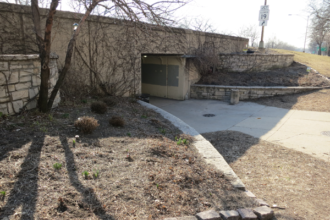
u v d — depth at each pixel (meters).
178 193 3.13
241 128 7.61
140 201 2.86
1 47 6.03
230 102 11.49
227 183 3.66
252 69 14.37
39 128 4.54
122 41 8.59
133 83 9.33
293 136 6.64
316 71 14.05
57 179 3.05
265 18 16.70
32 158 3.45
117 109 7.04
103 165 3.56
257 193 3.90
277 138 6.52
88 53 7.78
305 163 5.00
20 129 4.35
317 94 11.26
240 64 14.21
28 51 6.46
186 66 12.49
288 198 3.74
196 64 13.09
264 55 14.41
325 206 3.54
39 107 5.30
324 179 4.36
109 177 3.26
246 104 11.28
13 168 3.14
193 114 9.77
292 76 13.55
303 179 4.37
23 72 5.04
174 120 6.78
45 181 2.98
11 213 2.39
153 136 5.14
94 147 4.13
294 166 4.88
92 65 7.91
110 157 3.84
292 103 10.64
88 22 7.62
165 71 13.12
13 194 2.67
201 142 5.28
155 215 2.67
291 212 3.35
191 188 3.33
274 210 3.36
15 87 4.87
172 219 2.62
